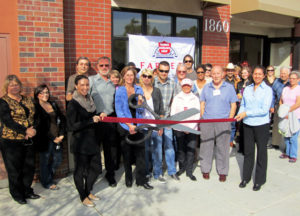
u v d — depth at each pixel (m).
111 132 4.36
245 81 6.50
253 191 4.31
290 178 4.83
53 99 4.54
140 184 4.37
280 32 9.30
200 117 4.79
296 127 5.49
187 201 3.96
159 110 4.44
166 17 6.30
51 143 4.21
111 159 4.42
